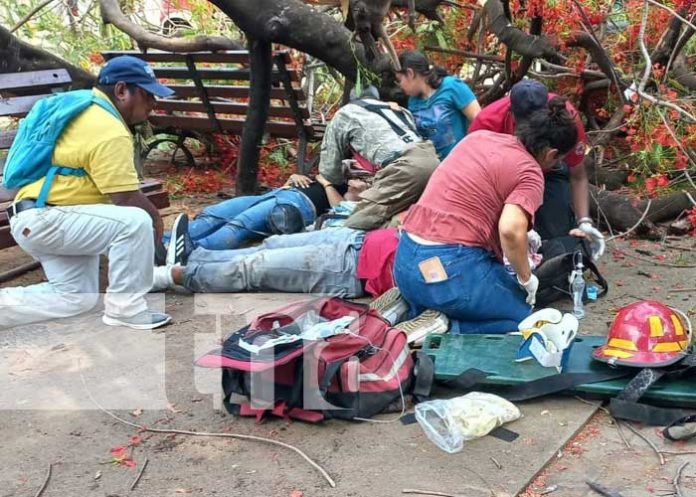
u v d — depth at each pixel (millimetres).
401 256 3508
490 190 3316
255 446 2721
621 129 6199
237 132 7129
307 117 6547
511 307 3438
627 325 2973
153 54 6961
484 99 6715
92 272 3986
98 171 3676
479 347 3242
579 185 4180
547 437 2689
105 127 3682
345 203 4805
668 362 2816
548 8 5391
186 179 7070
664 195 5570
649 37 6383
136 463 2635
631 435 2727
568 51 6809
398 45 6848
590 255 4090
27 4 9969
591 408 2881
